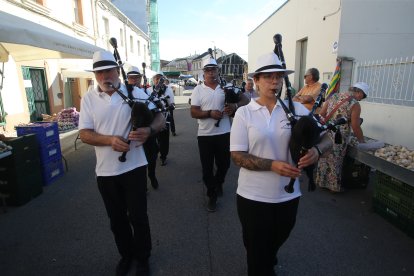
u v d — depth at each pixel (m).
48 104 10.45
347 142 4.18
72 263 2.87
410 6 6.50
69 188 4.81
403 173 3.10
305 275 2.65
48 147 4.96
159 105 2.68
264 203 1.99
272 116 1.96
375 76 5.84
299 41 9.41
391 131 5.32
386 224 3.52
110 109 2.38
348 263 2.81
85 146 7.84
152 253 2.99
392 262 2.82
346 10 6.48
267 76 1.92
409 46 6.69
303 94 5.52
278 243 2.21
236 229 3.43
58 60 11.05
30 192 4.33
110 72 2.36
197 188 4.70
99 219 3.74
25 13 8.69
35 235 3.38
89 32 13.73
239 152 1.98
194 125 11.23
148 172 4.64
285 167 1.77
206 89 3.87
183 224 3.56
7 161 4.00
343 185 4.59
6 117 8.11
